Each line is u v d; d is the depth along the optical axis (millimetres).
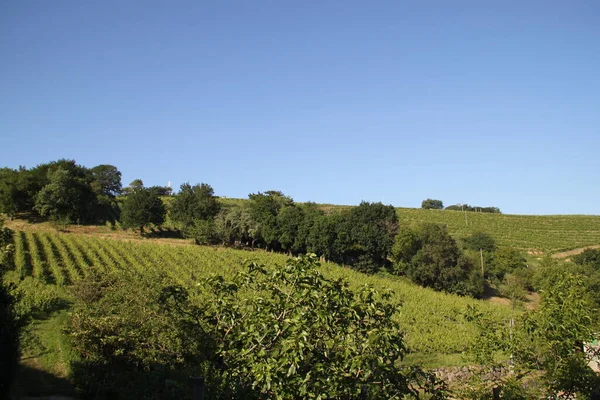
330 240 58875
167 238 62000
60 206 62938
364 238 60312
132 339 15211
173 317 12703
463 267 57625
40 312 25750
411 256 59625
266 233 60719
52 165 74625
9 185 61375
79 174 78375
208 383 8070
